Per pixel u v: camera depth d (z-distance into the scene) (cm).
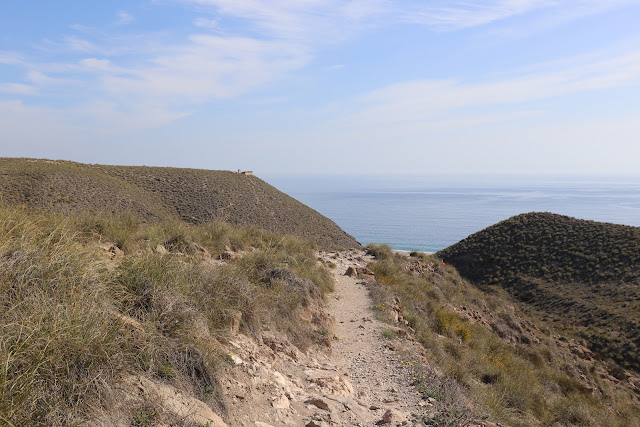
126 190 5572
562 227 5988
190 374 496
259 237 1717
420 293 2152
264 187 8088
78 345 394
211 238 1444
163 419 408
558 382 1898
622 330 3428
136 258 658
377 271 2250
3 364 342
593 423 1223
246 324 759
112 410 382
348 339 1099
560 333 3625
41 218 775
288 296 1026
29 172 4703
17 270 469
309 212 7488
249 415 519
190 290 667
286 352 794
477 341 1792
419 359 1010
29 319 394
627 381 2755
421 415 636
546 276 5009
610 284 4428
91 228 1007
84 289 493
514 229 6300
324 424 550
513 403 1062
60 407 352
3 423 316
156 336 496
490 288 5138
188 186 6881
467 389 909
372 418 613
